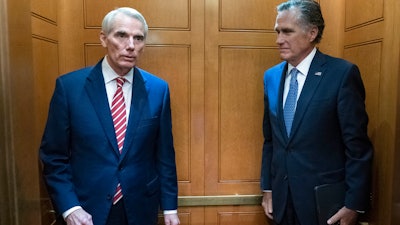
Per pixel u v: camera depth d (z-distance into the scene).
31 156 1.14
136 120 1.32
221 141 1.81
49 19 1.55
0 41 0.97
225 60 1.77
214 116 1.79
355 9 1.65
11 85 1.01
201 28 1.74
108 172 1.29
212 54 1.76
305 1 1.37
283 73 1.49
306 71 1.41
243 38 1.77
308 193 1.37
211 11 1.74
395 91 1.35
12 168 1.02
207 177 1.82
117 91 1.33
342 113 1.31
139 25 1.28
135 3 1.71
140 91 1.35
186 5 1.73
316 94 1.35
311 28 1.36
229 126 1.81
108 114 1.30
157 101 1.40
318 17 1.37
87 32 1.70
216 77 1.77
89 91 1.30
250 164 1.83
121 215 1.32
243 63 1.78
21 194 1.06
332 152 1.37
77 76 1.32
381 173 1.45
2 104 0.99
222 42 1.76
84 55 1.71
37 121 1.42
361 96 1.36
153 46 1.73
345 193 1.36
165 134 1.44
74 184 1.31
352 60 1.68
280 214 1.46
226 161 1.82
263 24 1.77
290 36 1.36
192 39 1.74
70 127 1.29
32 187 1.14
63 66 1.71
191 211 1.83
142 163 1.35
